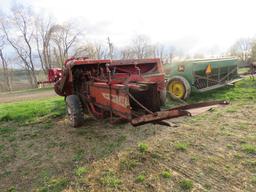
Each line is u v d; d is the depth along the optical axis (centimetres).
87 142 466
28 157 423
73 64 512
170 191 288
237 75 1066
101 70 532
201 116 585
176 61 819
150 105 398
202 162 351
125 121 406
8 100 1419
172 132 485
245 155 365
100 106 475
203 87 852
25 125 631
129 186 304
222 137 441
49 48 3719
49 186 320
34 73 3703
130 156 387
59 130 561
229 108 643
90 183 318
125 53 4100
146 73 559
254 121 520
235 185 290
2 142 512
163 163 356
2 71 3953
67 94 652
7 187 329
